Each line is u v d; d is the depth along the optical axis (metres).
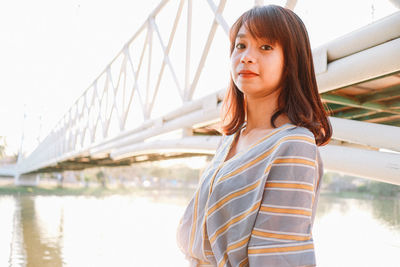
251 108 0.72
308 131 0.59
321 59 2.43
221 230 0.62
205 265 0.70
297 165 0.55
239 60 0.66
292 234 0.53
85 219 20.48
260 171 0.59
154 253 11.89
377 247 12.09
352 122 2.34
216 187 0.64
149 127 6.79
